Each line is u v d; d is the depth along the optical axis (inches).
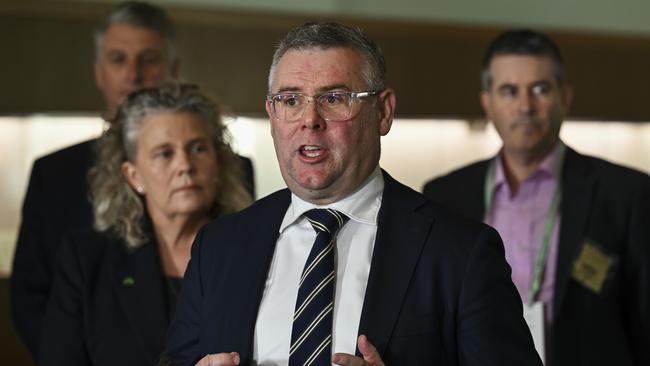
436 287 133.0
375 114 137.9
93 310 188.1
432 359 130.3
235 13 384.5
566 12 437.1
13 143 364.8
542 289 225.9
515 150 233.8
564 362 214.5
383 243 136.5
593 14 440.5
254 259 141.7
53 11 358.9
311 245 140.3
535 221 232.8
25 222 243.6
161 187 193.2
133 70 258.7
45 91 361.4
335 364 129.5
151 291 189.3
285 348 133.1
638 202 223.5
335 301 134.1
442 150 426.6
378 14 408.2
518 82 231.9
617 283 220.5
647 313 220.2
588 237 221.6
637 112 449.4
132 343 184.5
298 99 134.5
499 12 426.3
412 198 142.5
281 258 140.8
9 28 355.9
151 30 261.4
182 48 380.2
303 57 134.6
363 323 130.4
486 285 132.0
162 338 185.0
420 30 413.1
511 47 234.4
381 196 142.5
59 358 185.5
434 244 135.3
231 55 387.5
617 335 217.5
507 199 237.5
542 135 231.5
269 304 137.1
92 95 366.6
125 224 195.9
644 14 446.0
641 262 220.4
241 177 209.6
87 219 238.4
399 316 131.0
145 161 194.1
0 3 351.3
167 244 196.9
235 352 129.6
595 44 439.8
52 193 242.4
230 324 138.3
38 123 367.2
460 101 422.6
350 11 404.2
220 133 203.5
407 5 412.2
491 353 128.9
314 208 140.6
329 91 133.6
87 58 365.1
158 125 194.2
